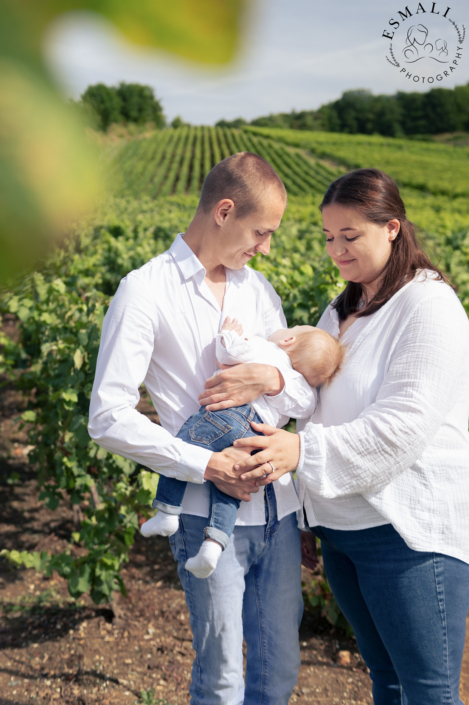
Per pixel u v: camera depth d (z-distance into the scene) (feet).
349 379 6.25
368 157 200.64
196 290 6.49
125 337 6.07
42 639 10.34
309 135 247.91
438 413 5.63
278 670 6.72
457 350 5.73
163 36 0.51
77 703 8.93
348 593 6.82
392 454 5.63
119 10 0.51
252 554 6.59
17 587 11.91
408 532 5.69
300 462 5.85
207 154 203.41
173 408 6.59
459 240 22.97
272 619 6.70
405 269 6.22
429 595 5.77
